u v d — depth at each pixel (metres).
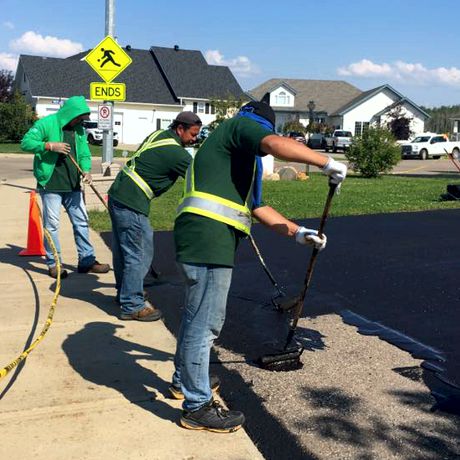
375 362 4.30
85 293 6.05
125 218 5.07
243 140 3.08
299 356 4.26
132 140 55.50
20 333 4.89
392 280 6.37
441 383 3.97
